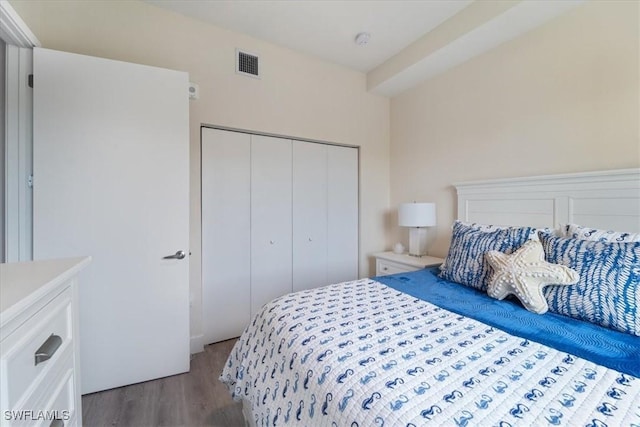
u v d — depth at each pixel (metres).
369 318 1.21
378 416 0.68
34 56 1.58
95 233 1.71
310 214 2.87
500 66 2.22
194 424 1.49
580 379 0.78
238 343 1.49
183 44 2.18
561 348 0.96
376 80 2.99
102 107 1.71
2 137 1.66
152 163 1.84
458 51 2.31
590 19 1.73
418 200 2.96
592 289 1.17
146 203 1.83
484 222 2.27
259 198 2.58
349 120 3.04
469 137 2.46
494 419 0.64
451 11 2.14
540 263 1.33
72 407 0.94
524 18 1.90
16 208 1.63
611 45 1.64
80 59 1.67
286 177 2.72
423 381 0.78
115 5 1.95
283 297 1.50
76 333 0.98
